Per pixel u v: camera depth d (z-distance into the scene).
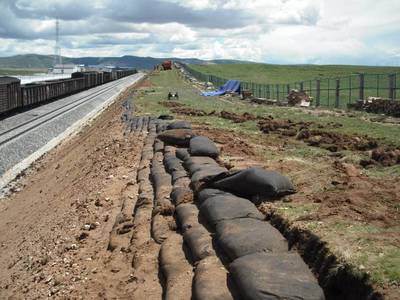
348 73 103.06
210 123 23.20
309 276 5.98
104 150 20.80
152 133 20.36
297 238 7.07
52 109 47.91
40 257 11.12
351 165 11.17
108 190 13.55
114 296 7.48
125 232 9.93
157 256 8.30
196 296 6.26
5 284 10.99
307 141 17.22
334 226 7.04
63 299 7.93
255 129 21.02
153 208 10.59
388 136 18.16
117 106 43.66
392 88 28.59
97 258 9.27
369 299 5.29
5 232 17.95
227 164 12.52
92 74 87.56
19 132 33.12
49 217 15.71
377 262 5.73
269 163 12.87
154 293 7.24
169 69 127.62
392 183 9.80
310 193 9.09
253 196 9.20
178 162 13.29
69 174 22.17
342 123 22.67
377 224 7.10
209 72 116.94
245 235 7.19
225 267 6.80
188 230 8.34
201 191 9.69
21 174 26.00
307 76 102.38
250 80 95.50
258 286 5.67
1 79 41.78
